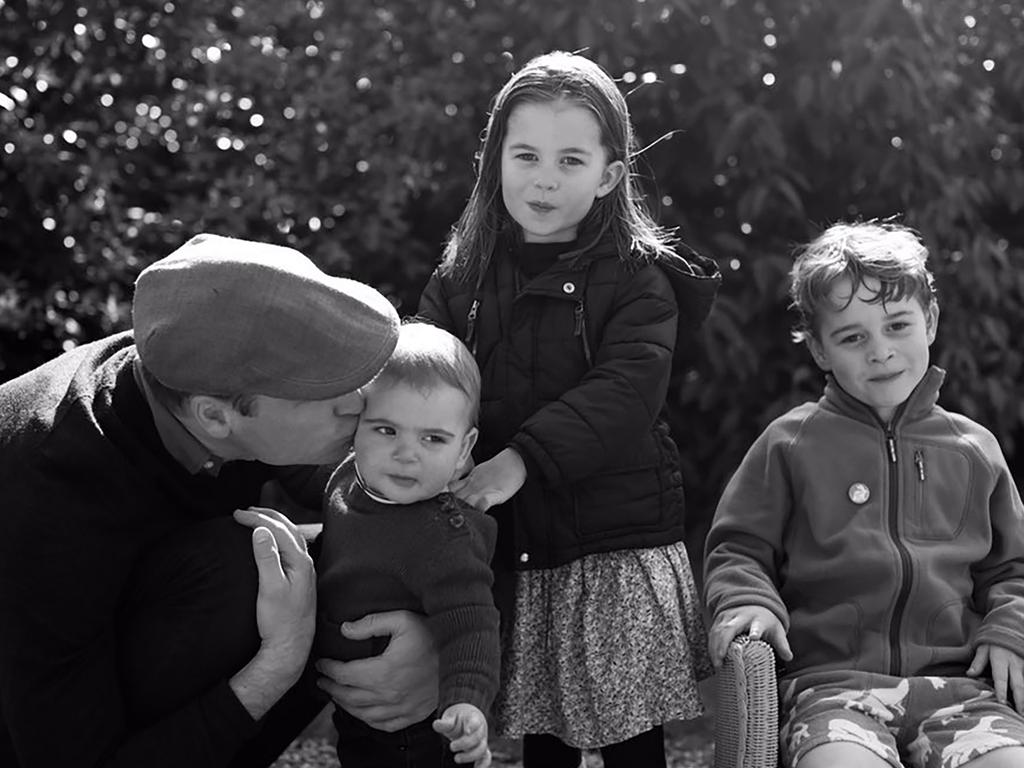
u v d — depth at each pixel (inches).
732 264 203.3
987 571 123.6
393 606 106.1
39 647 98.1
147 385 101.2
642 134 202.8
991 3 220.4
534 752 130.2
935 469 122.8
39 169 202.4
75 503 97.5
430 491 105.4
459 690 101.1
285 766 155.6
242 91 215.8
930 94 206.4
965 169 216.5
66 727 99.3
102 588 99.7
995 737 108.9
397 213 203.6
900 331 120.8
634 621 118.3
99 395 101.9
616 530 118.6
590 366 118.5
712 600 120.1
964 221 217.5
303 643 104.8
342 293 98.3
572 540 118.0
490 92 203.6
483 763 100.7
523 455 112.0
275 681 103.7
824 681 117.0
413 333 108.3
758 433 206.1
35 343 211.2
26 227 208.2
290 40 220.5
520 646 118.9
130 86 217.6
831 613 119.4
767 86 203.5
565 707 118.4
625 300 118.6
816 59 201.0
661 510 121.0
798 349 204.7
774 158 200.7
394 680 106.4
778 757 114.0
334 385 97.0
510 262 122.4
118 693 102.7
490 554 108.3
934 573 119.3
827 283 121.7
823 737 109.2
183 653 103.3
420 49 212.5
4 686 99.0
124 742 102.2
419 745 109.8
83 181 208.7
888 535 120.5
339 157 210.2
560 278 118.8
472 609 103.5
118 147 216.2
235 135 218.1
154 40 214.4
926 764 112.4
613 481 118.6
